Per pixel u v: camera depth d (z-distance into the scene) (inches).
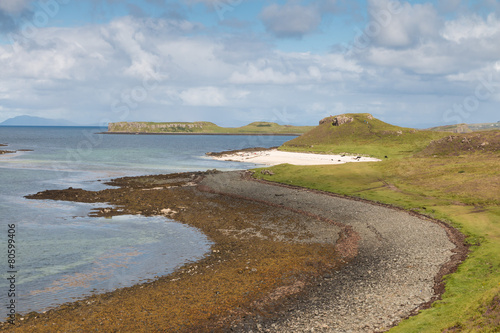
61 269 1392.7
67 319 1008.2
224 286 1238.3
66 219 2159.2
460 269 1305.4
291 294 1175.0
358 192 2898.6
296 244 1733.5
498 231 1765.5
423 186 2938.0
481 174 3002.0
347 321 971.3
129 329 957.8
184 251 1630.2
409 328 879.1
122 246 1688.0
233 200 2741.1
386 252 1577.3
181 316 1028.5
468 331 798.5
